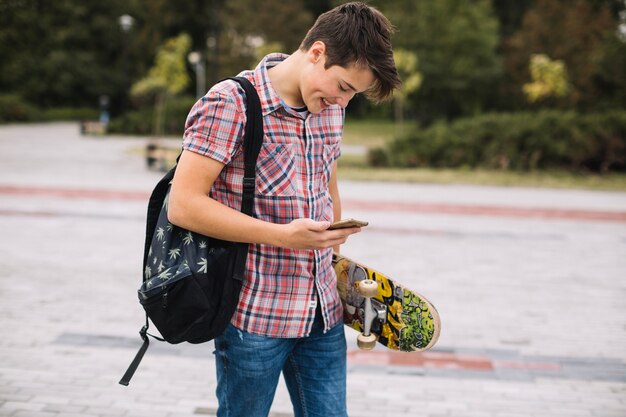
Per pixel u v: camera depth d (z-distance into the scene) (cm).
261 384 163
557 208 948
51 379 325
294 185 155
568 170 1502
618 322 446
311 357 173
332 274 173
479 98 3366
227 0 4231
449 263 605
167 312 150
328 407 174
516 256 640
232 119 146
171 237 153
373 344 170
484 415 300
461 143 1551
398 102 2467
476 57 3216
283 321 158
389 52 145
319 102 149
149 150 1341
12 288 487
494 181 1276
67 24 4322
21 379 323
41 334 391
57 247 622
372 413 300
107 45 4481
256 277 156
